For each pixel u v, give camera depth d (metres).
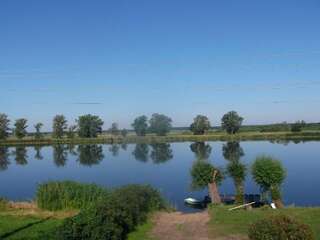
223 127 148.62
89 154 109.00
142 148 124.12
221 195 33.56
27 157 105.12
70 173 68.38
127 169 71.19
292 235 15.88
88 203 28.27
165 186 47.56
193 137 148.12
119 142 153.25
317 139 132.25
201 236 20.17
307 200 38.69
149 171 66.56
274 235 15.98
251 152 91.00
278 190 28.22
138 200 23.88
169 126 154.12
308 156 79.31
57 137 157.88
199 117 156.75
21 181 60.56
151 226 22.36
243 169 30.05
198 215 25.20
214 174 29.94
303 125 149.38
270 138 139.12
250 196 30.20
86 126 154.38
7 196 45.62
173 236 20.34
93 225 17.77
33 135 172.25
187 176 57.97
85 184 30.59
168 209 28.98
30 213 27.36
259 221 16.75
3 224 23.36
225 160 73.25
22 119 159.12
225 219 23.08
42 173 70.44
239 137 142.62
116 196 22.53
